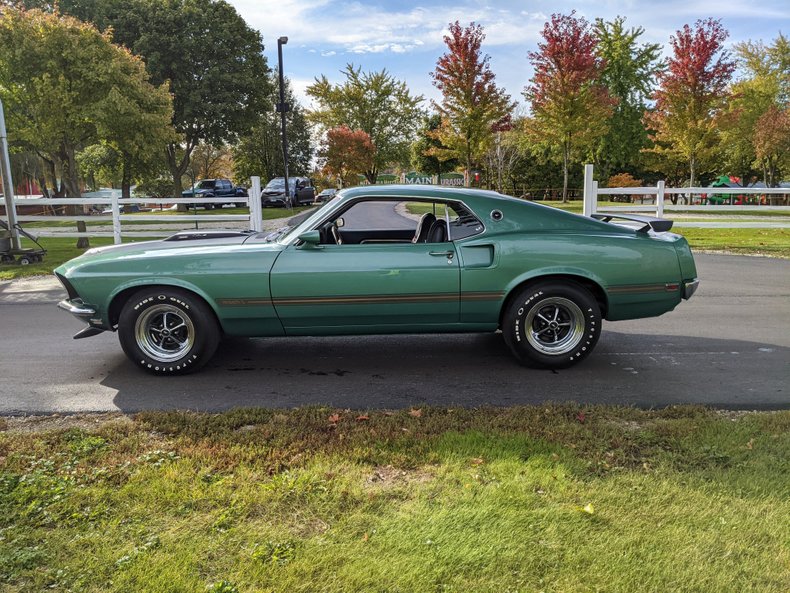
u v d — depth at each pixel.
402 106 51.62
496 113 27.45
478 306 4.87
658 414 3.98
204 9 34.72
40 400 4.42
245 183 52.50
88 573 2.37
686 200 31.84
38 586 2.30
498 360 5.40
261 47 37.00
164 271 4.76
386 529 2.64
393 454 3.35
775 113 28.28
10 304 8.17
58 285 9.62
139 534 2.62
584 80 28.06
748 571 2.36
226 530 2.65
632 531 2.61
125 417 4.07
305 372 5.09
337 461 3.27
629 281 4.88
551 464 3.21
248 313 4.82
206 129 35.59
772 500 2.85
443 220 5.06
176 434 3.70
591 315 4.94
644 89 36.34
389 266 4.75
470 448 3.41
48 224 22.75
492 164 39.16
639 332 6.36
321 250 4.79
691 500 2.85
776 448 3.39
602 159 38.53
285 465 3.24
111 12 33.16
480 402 4.34
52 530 2.66
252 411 4.05
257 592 2.24
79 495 2.93
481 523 2.67
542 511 2.76
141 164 27.14
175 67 33.12
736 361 5.30
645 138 36.22
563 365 5.05
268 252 4.80
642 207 15.01
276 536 2.60
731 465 3.21
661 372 5.00
